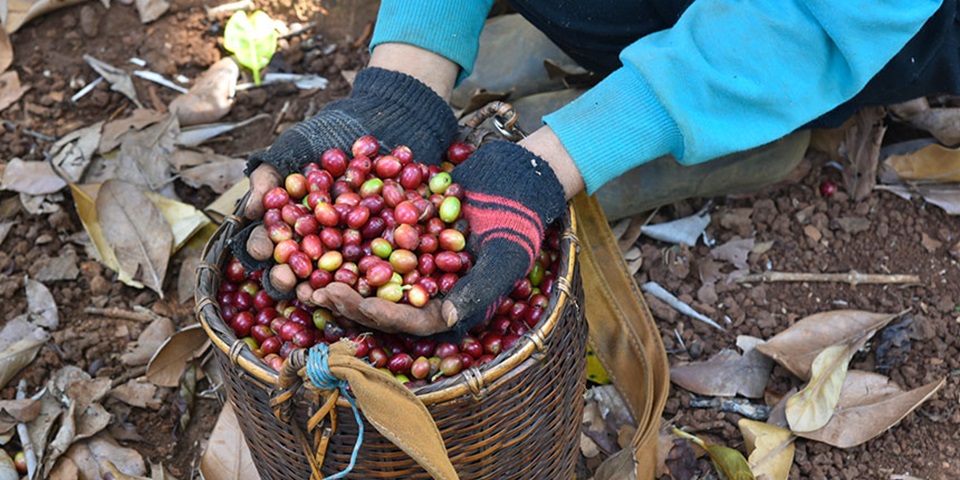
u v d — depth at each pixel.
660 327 2.31
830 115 2.15
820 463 2.04
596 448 2.08
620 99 1.71
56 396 2.16
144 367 2.25
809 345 2.17
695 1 1.75
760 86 1.68
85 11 2.92
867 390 2.08
